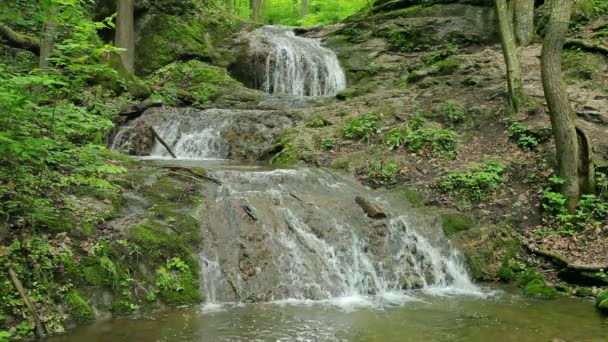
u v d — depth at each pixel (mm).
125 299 6594
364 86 17109
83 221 7160
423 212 9805
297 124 13867
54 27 9367
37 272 6152
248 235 8055
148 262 7078
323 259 8148
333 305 7266
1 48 12578
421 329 6312
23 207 6609
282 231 8297
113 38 19703
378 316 6797
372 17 22109
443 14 20781
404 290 8258
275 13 38219
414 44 20516
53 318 5938
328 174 10867
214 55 21172
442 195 10484
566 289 8133
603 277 8062
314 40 22984
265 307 7039
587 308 7297
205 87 18125
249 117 14078
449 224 9578
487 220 9875
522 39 16766
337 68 20344
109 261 6691
